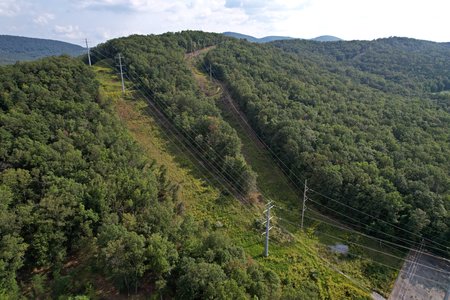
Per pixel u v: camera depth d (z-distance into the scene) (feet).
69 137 166.09
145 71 283.79
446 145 216.95
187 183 188.85
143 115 250.57
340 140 212.02
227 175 195.52
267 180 214.07
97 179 132.26
